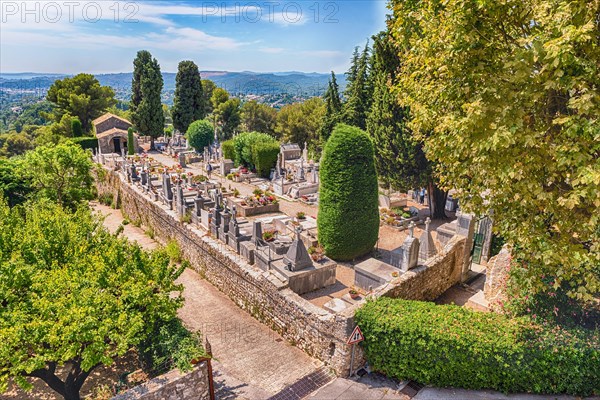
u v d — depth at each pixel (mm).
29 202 21016
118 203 31234
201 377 9750
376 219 17734
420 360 10102
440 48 10430
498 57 9562
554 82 7848
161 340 10297
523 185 8680
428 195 23734
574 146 7844
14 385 11180
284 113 64188
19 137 73375
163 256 11484
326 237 17484
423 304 11359
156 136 53312
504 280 12898
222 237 17797
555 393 9531
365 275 14539
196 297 16438
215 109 65750
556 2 8398
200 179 31422
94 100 58250
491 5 8789
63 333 8633
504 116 8398
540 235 8945
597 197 7328
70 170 23875
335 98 35844
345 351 10711
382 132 22891
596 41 8125
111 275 10359
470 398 9766
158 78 51906
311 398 10031
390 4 14352
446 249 15227
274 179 32281
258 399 10062
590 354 9008
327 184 17125
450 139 10141
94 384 11023
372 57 29375
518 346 9445
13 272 9797
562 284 10305
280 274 14367
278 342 12938
